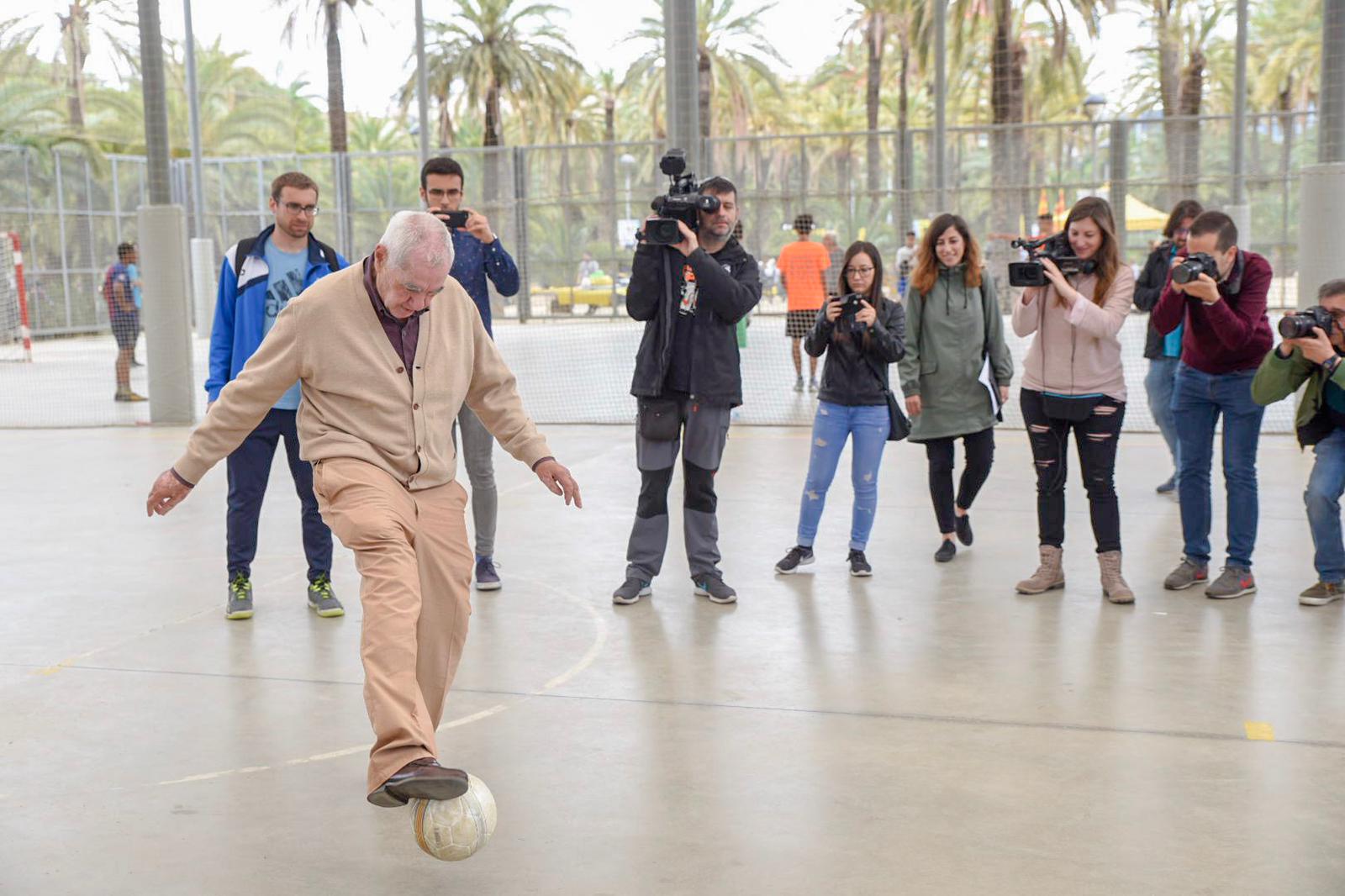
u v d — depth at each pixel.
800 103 50.59
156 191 11.73
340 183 31.12
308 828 3.29
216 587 5.96
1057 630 5.06
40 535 7.18
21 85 31.30
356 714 4.18
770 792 3.49
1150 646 4.82
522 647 4.92
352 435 3.27
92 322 27.72
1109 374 5.41
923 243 6.24
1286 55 37.47
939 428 6.19
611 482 8.58
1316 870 2.97
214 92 38.56
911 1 31.44
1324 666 4.56
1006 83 28.02
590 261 28.22
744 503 7.78
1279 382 5.18
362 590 3.09
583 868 3.04
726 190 5.34
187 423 11.92
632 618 5.33
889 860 3.05
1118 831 3.20
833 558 6.39
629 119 51.62
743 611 5.43
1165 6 32.38
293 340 3.26
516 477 8.88
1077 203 5.38
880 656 4.76
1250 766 3.62
